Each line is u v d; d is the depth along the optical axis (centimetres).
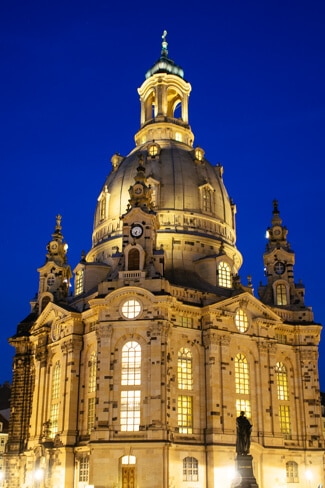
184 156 11488
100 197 11631
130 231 9375
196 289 9544
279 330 10362
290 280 11094
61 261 12062
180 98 13200
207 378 9075
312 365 10350
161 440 8062
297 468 9688
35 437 10162
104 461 8150
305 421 10031
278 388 10050
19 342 11381
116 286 9062
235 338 9550
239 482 6800
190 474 8481
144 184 9856
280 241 11512
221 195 11394
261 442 9256
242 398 9394
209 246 10688
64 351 9694
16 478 10575
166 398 8381
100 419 8394
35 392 10581
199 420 8875
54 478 9081
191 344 9194
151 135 12619
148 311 8769
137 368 8619
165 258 10150
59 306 10138
